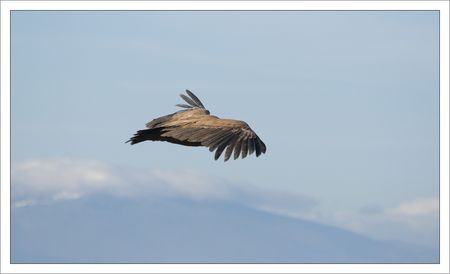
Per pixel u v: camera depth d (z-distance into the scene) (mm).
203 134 23656
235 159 23203
